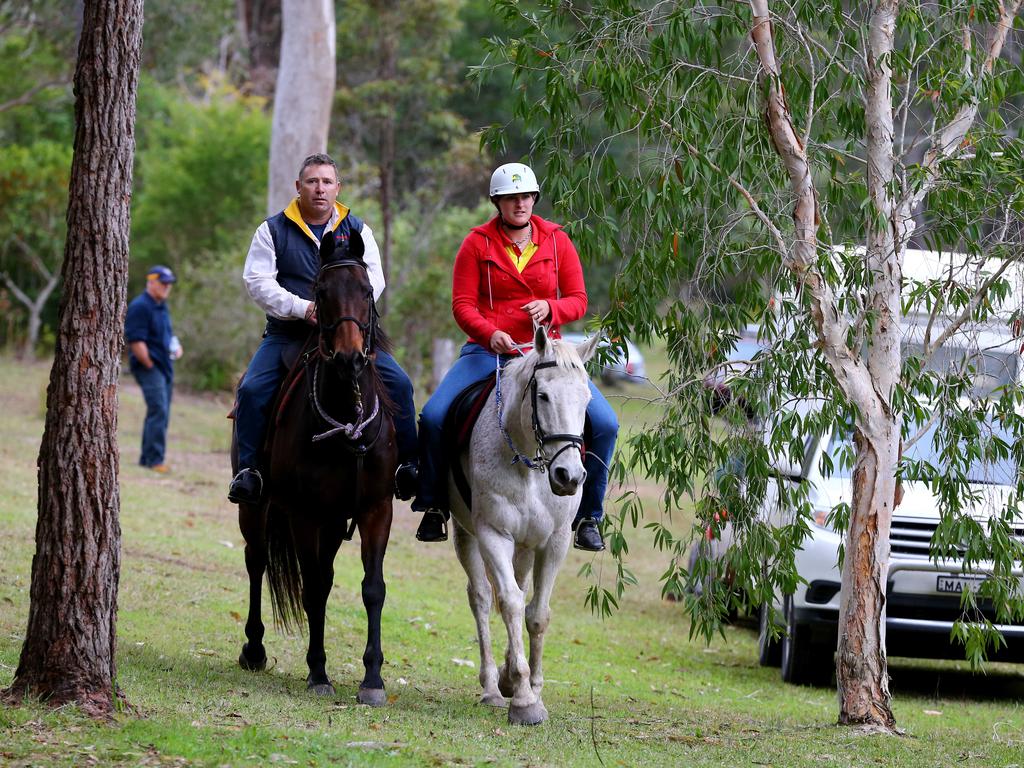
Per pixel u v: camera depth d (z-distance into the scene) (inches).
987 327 470.3
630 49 440.8
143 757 302.5
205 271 1578.5
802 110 472.7
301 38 1056.2
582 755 361.1
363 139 1599.4
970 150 456.8
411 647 570.3
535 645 430.9
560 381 376.8
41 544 342.6
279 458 422.3
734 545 444.8
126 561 644.1
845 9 485.4
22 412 1216.8
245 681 433.7
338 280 394.6
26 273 1871.3
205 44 1914.4
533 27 451.2
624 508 441.1
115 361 343.9
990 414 491.5
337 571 729.6
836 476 596.7
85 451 340.5
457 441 432.5
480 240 438.6
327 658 511.8
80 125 340.5
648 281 447.2
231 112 1857.8
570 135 450.0
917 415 462.9
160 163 1891.0
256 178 1827.0
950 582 553.9
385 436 419.8
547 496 409.4
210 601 587.8
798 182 442.9
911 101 464.8
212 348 1537.9
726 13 450.3
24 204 1750.7
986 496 506.9
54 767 290.0
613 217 477.4
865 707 450.3
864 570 447.2
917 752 408.5
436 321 1421.0
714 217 450.9
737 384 437.4
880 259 439.8
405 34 1326.3
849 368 441.1
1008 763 400.5
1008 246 443.8
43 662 341.4
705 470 450.3
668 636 709.3
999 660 586.9
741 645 719.1
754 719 478.9
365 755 324.5
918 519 561.3
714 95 451.5
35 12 1791.3
